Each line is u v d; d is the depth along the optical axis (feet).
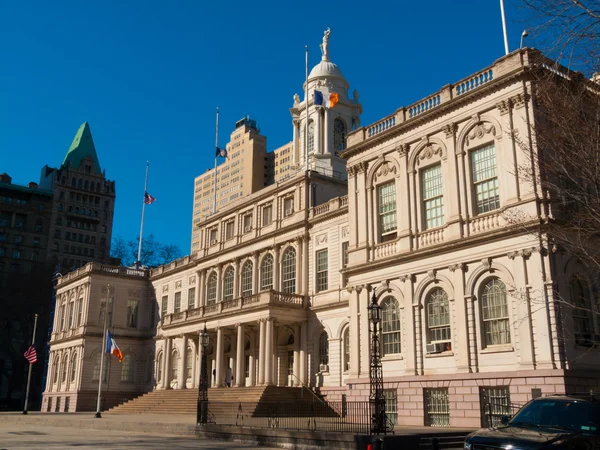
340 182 186.91
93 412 228.22
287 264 182.50
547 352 95.61
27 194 538.47
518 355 99.66
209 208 634.84
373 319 90.38
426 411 112.27
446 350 112.27
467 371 106.22
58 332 274.98
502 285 105.29
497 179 109.81
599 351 100.27
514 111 107.86
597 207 71.20
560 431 49.52
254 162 572.51
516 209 103.81
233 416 127.65
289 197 187.52
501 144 109.09
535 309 98.43
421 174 125.29
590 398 53.01
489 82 111.34
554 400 54.39
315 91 193.36
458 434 90.02
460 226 113.09
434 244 116.78
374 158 135.44
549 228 97.91
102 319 250.57
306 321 169.89
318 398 151.53
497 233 105.09
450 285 112.88
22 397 375.45
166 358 211.82
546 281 97.40
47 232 540.11
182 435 111.86
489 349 104.53
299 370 168.86
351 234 137.69
